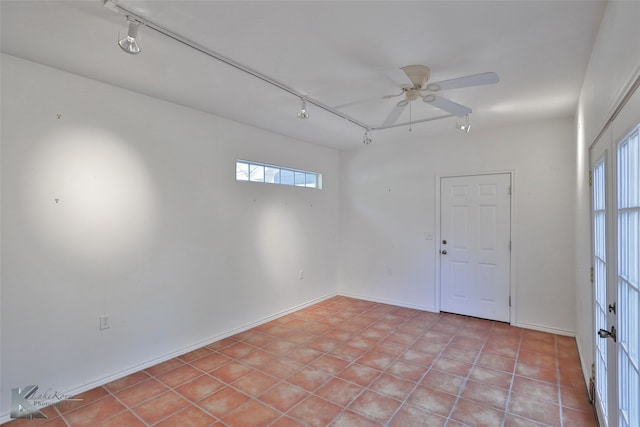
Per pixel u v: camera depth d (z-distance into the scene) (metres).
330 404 2.41
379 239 5.12
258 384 2.70
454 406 2.38
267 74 2.58
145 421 2.23
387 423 2.19
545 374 2.82
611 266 1.74
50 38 2.06
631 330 1.41
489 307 4.25
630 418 1.42
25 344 2.34
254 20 1.87
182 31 1.98
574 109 3.41
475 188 4.33
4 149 2.26
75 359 2.58
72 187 2.57
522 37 2.02
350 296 5.42
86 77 2.63
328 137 4.61
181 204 3.30
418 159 4.77
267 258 4.25
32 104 2.37
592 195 2.35
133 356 2.92
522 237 4.01
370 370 2.92
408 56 2.27
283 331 3.90
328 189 5.31
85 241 2.63
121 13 1.76
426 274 4.71
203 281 3.50
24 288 2.34
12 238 2.29
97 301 2.70
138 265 2.96
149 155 3.04
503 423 2.19
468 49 2.18
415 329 3.93
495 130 4.18
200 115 3.47
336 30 1.97
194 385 2.69
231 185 3.79
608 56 1.68
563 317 3.76
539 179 3.91
